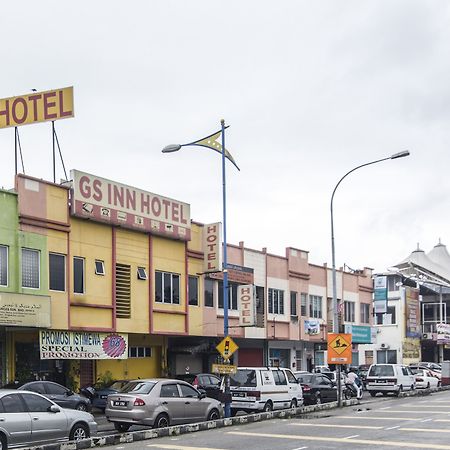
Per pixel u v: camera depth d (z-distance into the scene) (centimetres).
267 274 3888
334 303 2739
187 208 3231
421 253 8306
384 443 1574
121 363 3009
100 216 2725
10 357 2505
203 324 3309
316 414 2319
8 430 1450
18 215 2416
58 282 2558
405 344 5731
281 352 4131
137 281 2922
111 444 1616
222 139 2359
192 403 1992
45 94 2789
